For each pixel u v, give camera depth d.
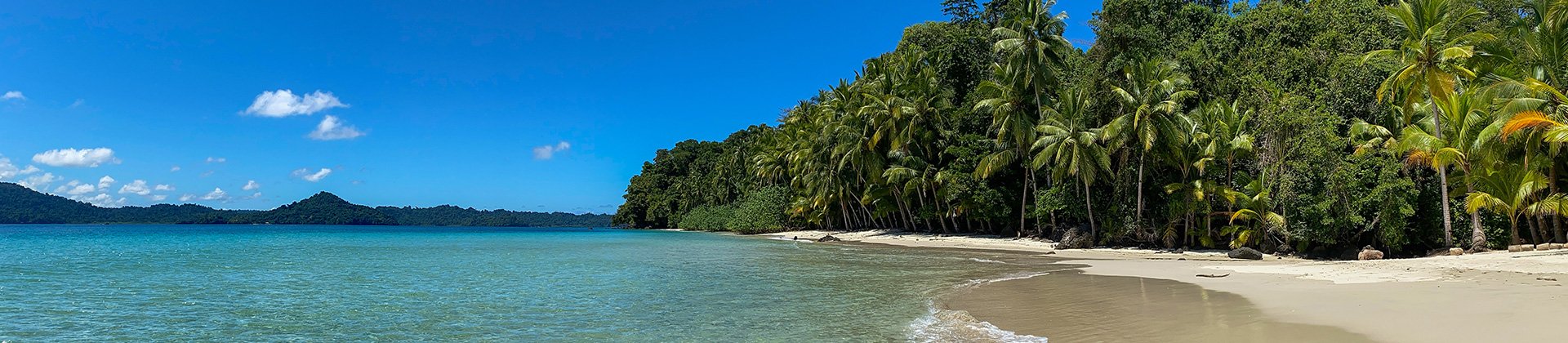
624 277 22.64
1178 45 44.62
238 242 55.88
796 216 79.50
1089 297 15.49
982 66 52.53
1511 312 10.74
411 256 34.69
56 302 16.58
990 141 43.78
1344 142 28.86
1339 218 28.27
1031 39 39.25
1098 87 37.06
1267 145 31.08
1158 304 13.92
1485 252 25.61
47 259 32.03
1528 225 27.84
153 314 14.79
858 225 73.81
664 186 127.62
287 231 105.25
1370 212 28.45
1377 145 29.52
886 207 59.19
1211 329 10.69
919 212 55.53
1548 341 8.63
